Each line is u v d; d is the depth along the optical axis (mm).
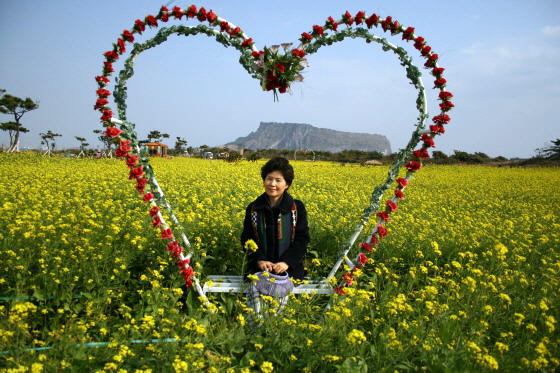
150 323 2900
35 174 11906
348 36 3896
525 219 8172
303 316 3514
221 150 61938
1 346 2760
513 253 5492
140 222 5527
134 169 3816
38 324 3541
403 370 2912
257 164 27594
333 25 3873
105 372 2510
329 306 3590
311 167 24609
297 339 3051
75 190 8961
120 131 3766
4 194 7855
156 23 3732
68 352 2760
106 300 3633
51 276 3697
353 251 5535
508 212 9961
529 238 6555
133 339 2998
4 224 5168
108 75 3738
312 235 6012
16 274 3822
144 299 3691
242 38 3740
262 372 2758
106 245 4387
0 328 3029
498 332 3549
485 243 5961
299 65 3695
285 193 4098
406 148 4156
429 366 2795
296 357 2963
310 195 9555
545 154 48688
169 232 3822
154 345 2883
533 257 5500
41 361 2615
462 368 2783
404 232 5945
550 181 20250
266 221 4012
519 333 3408
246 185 11828
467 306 3574
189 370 2568
